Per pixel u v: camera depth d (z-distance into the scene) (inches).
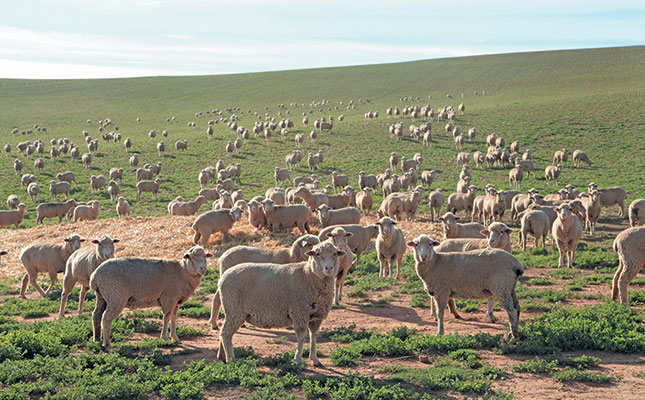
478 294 456.4
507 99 4141.2
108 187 2027.6
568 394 327.3
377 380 359.3
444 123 3137.3
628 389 331.6
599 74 4938.5
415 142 2711.6
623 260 557.3
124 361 396.2
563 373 353.7
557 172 1838.1
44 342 433.4
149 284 446.6
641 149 2269.9
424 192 1797.5
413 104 4338.1
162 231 1051.3
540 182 1887.3
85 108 4965.6
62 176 2057.1
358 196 1379.2
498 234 567.8
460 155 2265.0
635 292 598.9
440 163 2276.1
